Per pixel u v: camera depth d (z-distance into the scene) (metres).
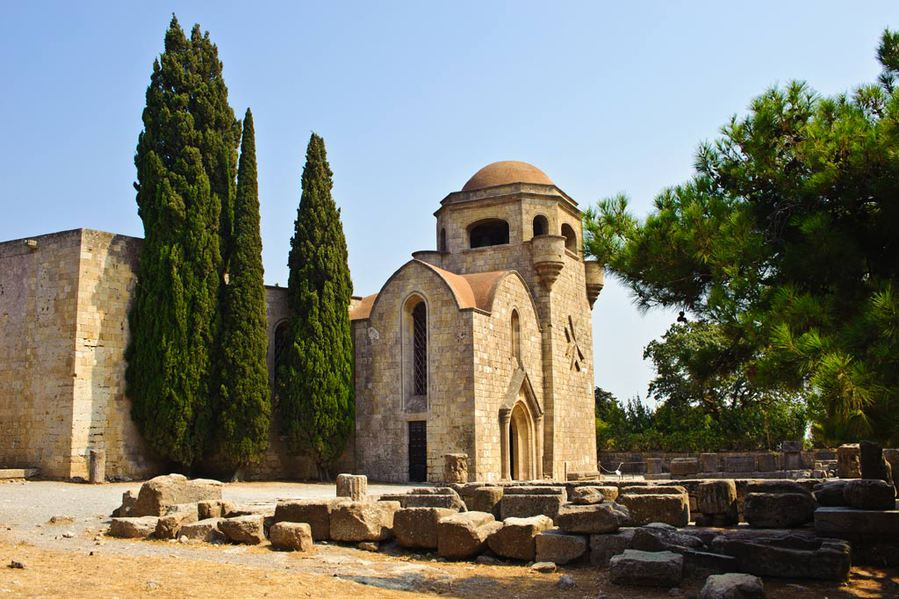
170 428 38.19
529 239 50.12
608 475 51.66
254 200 43.28
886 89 16.02
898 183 13.70
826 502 17.27
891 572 15.35
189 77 42.31
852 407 11.95
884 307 12.45
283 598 12.56
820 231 14.09
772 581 14.83
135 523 20.08
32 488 32.50
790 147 15.95
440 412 40.94
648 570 14.54
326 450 42.25
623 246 16.86
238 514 21.12
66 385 36.91
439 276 41.94
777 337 13.03
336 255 45.06
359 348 44.78
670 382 66.62
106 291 38.66
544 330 48.59
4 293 39.66
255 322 41.78
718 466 46.56
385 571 16.09
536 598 13.80
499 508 21.28
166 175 40.41
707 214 16.23
